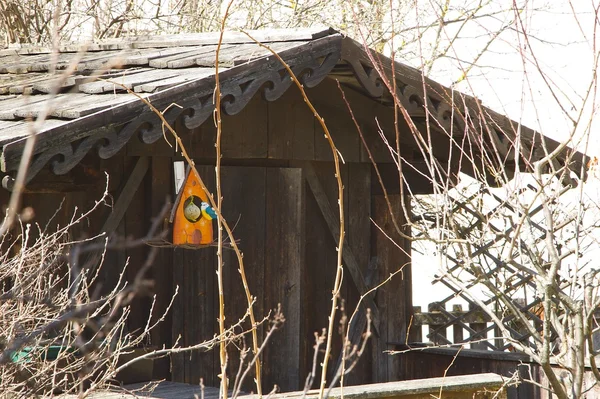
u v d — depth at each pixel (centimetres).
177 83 1139
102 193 1323
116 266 1339
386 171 1700
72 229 1281
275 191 1528
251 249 1493
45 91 1281
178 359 1405
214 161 1445
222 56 1266
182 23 2873
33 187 1212
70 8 2625
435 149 1680
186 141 1405
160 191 1385
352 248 1656
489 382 1186
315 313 1600
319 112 1578
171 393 1157
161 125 1114
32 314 791
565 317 869
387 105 1564
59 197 1273
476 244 1038
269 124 1507
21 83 1386
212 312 1449
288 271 1538
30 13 2634
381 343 1684
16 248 1220
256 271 1499
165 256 1402
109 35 2694
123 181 1352
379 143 1662
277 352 1521
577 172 1562
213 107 1173
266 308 1507
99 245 753
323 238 1617
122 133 1073
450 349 1655
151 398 1040
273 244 1523
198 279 1436
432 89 1393
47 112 374
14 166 959
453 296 1391
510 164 1628
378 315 1680
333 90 1540
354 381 1642
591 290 830
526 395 1519
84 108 1055
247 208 1488
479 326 1925
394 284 1703
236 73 1193
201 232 1378
